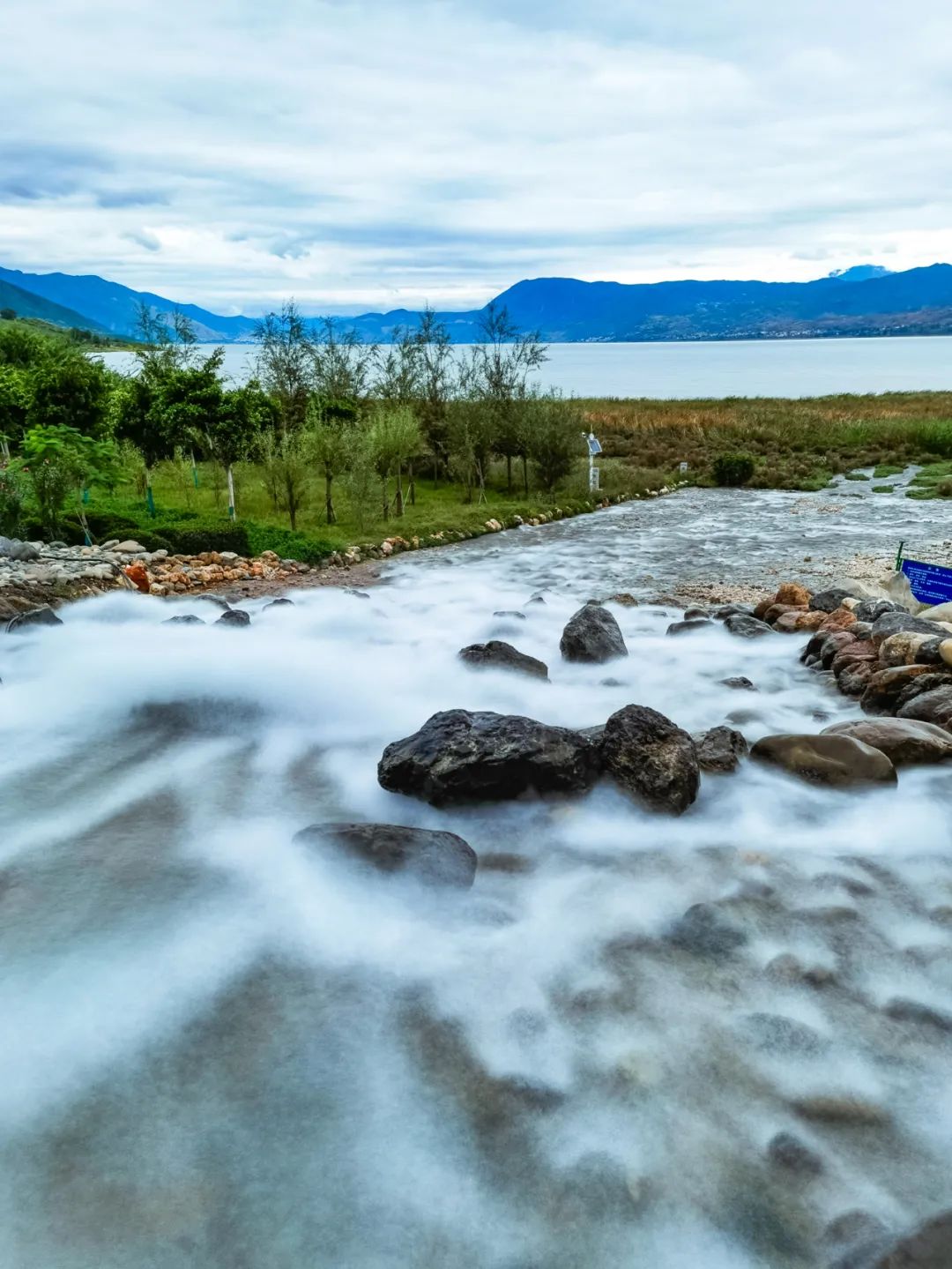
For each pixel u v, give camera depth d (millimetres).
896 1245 2924
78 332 70188
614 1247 3137
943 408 60562
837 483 32375
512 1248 3145
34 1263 3051
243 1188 3369
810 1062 3963
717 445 42094
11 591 12500
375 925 5102
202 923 5109
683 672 9992
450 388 30906
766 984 4520
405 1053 4074
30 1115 3697
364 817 6453
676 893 5387
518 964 4730
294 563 17281
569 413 28891
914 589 13062
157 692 9039
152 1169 3443
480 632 12008
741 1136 3564
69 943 4914
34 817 6527
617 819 6277
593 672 10031
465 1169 3455
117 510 21062
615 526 23344
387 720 8555
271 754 7777
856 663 9422
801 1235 3129
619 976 4602
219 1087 3867
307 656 10461
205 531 17422
